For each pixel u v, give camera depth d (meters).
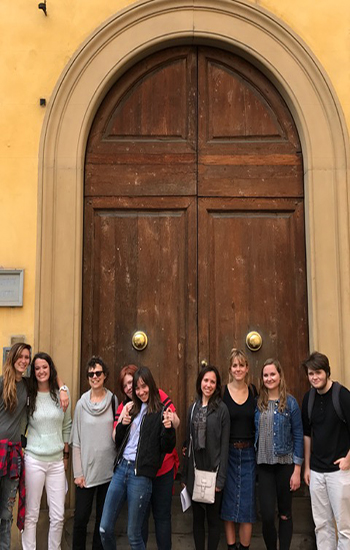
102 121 4.39
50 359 3.68
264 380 3.62
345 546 3.37
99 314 4.22
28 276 4.08
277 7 4.33
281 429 3.56
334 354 4.05
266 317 4.23
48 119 4.21
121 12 4.28
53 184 4.17
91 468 3.63
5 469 3.43
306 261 4.26
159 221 4.33
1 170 4.17
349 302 4.10
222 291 4.26
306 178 4.27
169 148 4.39
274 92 4.44
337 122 4.25
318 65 4.27
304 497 4.03
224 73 4.44
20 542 3.83
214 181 4.36
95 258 4.28
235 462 3.64
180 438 4.11
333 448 3.44
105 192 4.33
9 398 3.50
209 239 4.31
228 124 4.42
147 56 4.42
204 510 3.73
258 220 4.34
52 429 3.63
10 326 4.04
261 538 3.95
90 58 4.27
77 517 3.63
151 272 4.28
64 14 4.30
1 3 4.32
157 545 3.62
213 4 4.31
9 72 4.26
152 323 4.23
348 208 4.18
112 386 4.15
